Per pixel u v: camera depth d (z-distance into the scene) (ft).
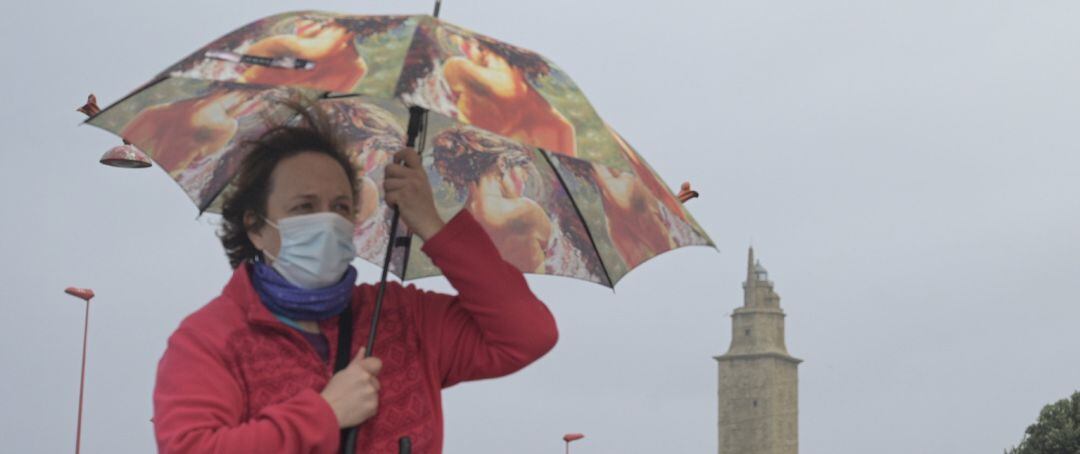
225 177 11.96
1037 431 239.09
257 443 9.64
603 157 9.75
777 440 563.48
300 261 10.48
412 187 11.35
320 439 9.84
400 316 11.15
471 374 11.46
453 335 11.37
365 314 10.98
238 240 11.10
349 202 10.93
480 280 11.24
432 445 10.75
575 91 10.30
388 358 10.80
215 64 9.37
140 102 11.85
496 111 9.43
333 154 11.18
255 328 10.31
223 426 9.86
